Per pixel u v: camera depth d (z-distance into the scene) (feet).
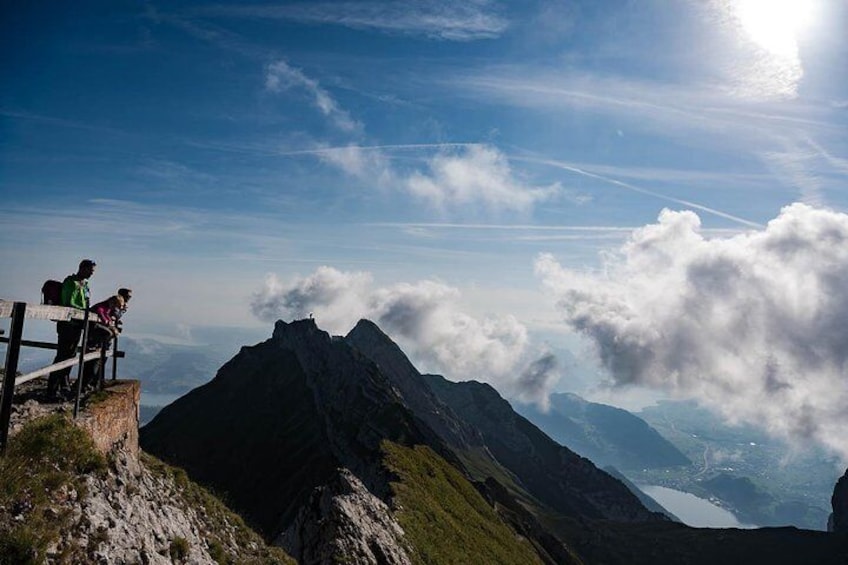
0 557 33.50
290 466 419.95
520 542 252.83
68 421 46.88
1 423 39.09
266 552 76.48
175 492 68.08
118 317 65.82
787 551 634.43
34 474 40.27
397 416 431.84
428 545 145.28
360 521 127.65
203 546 60.44
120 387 65.51
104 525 42.09
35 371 42.68
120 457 56.49
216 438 493.77
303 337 651.25
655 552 636.48
